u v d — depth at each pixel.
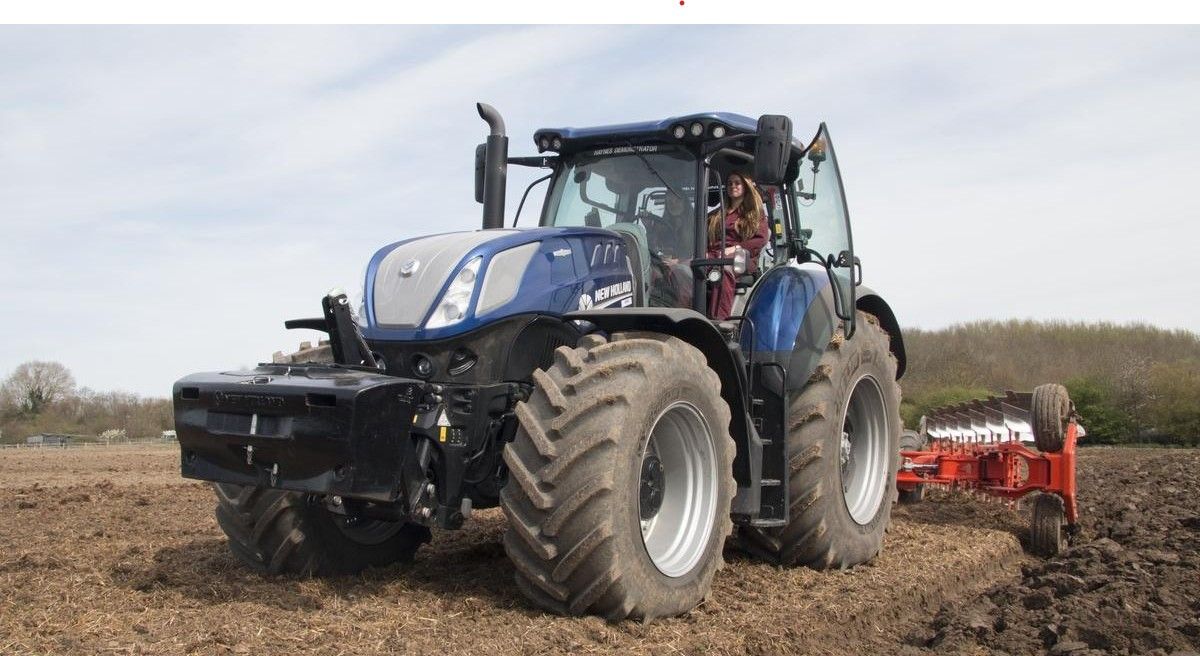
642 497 4.38
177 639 3.52
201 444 4.18
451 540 6.03
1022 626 4.37
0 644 3.48
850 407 6.04
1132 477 10.60
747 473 4.95
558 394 3.98
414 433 4.16
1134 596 4.65
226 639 3.53
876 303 6.61
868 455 6.11
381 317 4.50
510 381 4.45
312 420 3.86
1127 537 6.56
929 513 7.67
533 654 3.55
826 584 5.08
